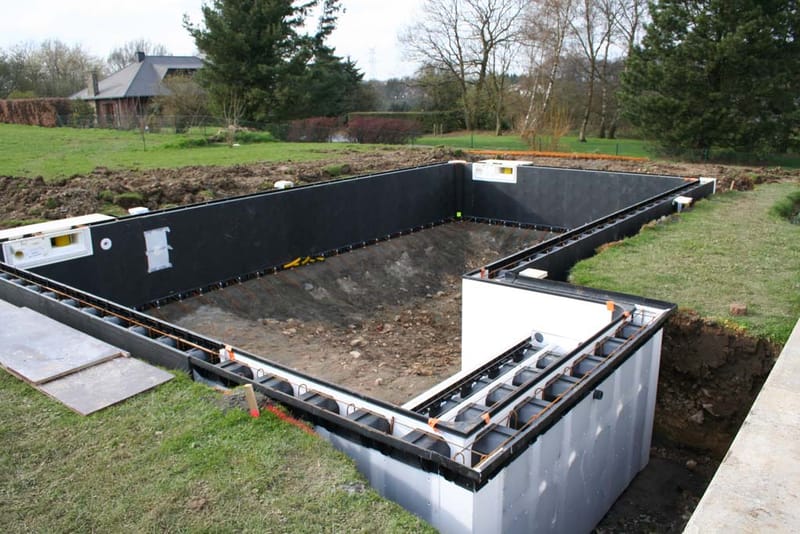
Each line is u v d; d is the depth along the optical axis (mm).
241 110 31719
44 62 54625
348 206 14266
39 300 6836
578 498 5180
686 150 24453
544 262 8547
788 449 4102
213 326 10383
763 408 4617
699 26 23328
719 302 7867
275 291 12031
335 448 4352
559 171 16188
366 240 14922
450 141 31109
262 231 12391
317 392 4738
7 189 14023
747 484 3764
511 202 17125
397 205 15742
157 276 10773
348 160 20391
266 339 10102
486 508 3830
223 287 11773
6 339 5762
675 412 7480
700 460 7016
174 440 4258
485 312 7176
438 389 5590
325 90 36469
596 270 9125
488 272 7684
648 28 24797
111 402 4730
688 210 12930
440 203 17312
